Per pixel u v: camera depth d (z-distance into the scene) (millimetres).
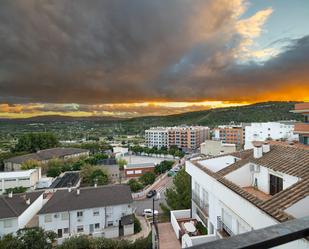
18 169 68062
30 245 21844
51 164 65938
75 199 32438
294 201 7195
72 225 30609
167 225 17875
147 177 57750
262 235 1415
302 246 4887
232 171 12484
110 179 61000
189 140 120062
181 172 22469
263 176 11648
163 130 129875
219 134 106812
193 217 16969
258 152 12648
